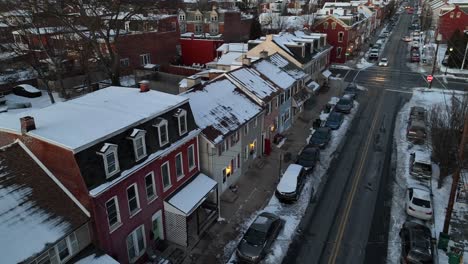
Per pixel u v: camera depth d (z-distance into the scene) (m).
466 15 76.38
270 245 20.98
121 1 34.28
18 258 13.48
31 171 16.34
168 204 20.56
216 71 36.41
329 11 77.06
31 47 39.78
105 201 16.58
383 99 47.59
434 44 79.25
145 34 52.22
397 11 157.12
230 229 22.47
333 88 52.62
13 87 44.44
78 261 16.02
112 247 17.34
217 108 26.53
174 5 41.94
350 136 36.53
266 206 24.91
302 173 26.95
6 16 39.59
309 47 47.88
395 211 24.30
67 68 47.16
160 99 21.77
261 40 49.03
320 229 22.55
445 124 28.25
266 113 32.00
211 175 24.47
